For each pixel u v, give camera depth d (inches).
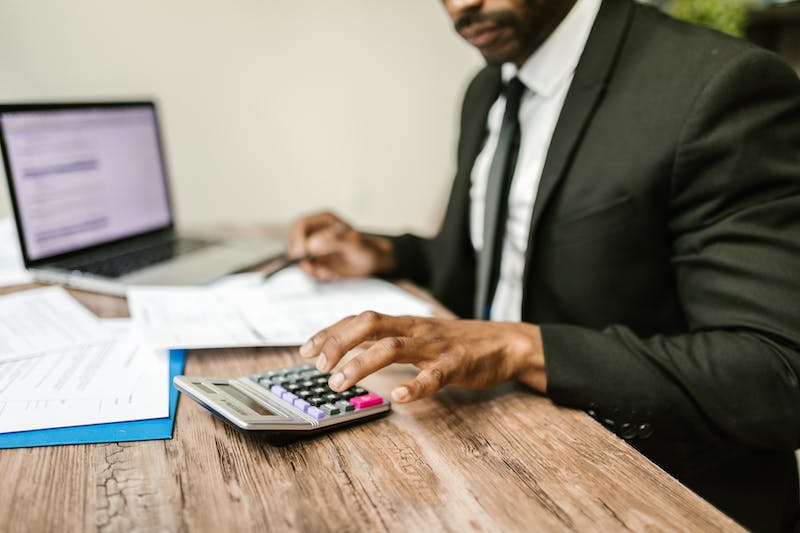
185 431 19.0
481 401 21.9
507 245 37.0
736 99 25.9
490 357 21.6
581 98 30.7
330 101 85.5
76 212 41.2
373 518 14.9
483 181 38.7
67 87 69.3
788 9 55.5
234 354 26.1
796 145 25.2
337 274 38.9
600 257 29.8
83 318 29.6
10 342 26.0
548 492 16.1
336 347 21.2
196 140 78.5
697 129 26.4
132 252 43.7
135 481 16.2
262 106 81.4
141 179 47.4
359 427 19.7
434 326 22.2
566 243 30.7
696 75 27.4
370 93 87.9
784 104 25.5
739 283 23.8
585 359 22.2
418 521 14.8
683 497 16.0
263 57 79.7
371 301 33.4
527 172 35.0
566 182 30.6
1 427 18.8
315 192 88.2
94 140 42.7
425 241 43.3
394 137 91.3
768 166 24.7
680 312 30.9
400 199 94.3
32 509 15.0
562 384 21.5
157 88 74.7
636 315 30.5
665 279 30.2
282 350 26.7
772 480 27.5
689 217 27.0
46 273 37.6
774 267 23.3
